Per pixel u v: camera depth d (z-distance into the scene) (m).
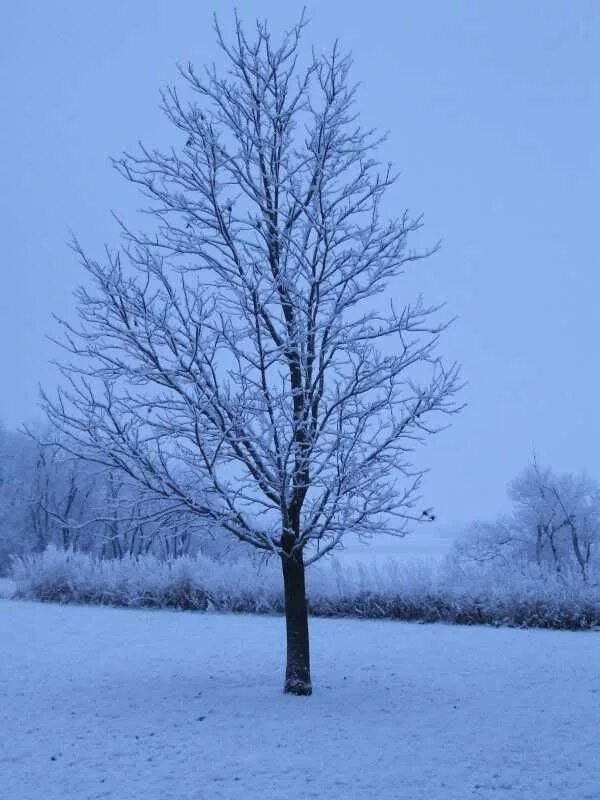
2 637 14.82
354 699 9.55
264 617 18.25
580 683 10.68
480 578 18.16
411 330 9.42
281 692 9.89
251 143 9.79
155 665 11.91
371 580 18.75
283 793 5.97
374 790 6.06
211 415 8.99
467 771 6.60
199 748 7.27
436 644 14.32
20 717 8.51
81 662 12.15
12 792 5.99
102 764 6.75
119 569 21.06
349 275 9.61
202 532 10.05
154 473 9.10
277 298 9.34
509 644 14.31
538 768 6.71
